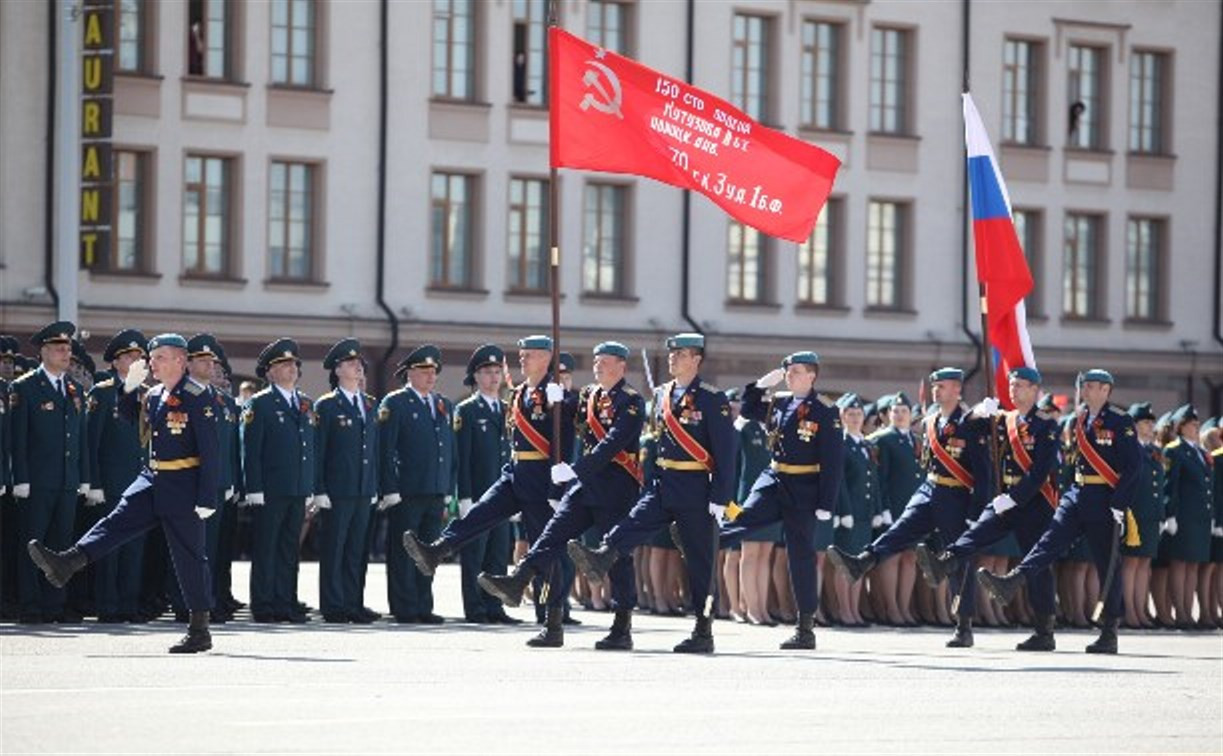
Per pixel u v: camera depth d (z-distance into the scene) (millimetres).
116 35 78875
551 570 36844
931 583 40594
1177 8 97438
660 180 38969
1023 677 34094
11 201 76625
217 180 80688
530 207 85938
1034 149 94312
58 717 25844
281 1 81562
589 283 86875
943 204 92875
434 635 39312
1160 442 52344
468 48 84812
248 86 80562
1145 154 96750
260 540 42844
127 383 34750
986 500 40438
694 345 36156
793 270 90250
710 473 36094
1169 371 97250
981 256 43875
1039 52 94875
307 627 41344
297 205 81938
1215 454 53000
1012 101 94375
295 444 42688
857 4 90938
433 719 26438
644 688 30562
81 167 75375
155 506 33781
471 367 45812
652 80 38938
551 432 36844
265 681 30062
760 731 26422
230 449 42781
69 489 40812
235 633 38719
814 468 38375
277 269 81688
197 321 79375
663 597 49219
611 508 36250
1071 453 40688
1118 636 47625
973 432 40438
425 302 83625
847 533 48312
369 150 82812
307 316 81375
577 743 24891
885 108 92125
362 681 30406
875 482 48844
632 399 36000
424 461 44188
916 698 30453
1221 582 52969
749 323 89438
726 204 39219
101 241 75188
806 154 39500
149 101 79000
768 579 47125
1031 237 95125
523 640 38375
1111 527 40312
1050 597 40781
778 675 32906
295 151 81438
